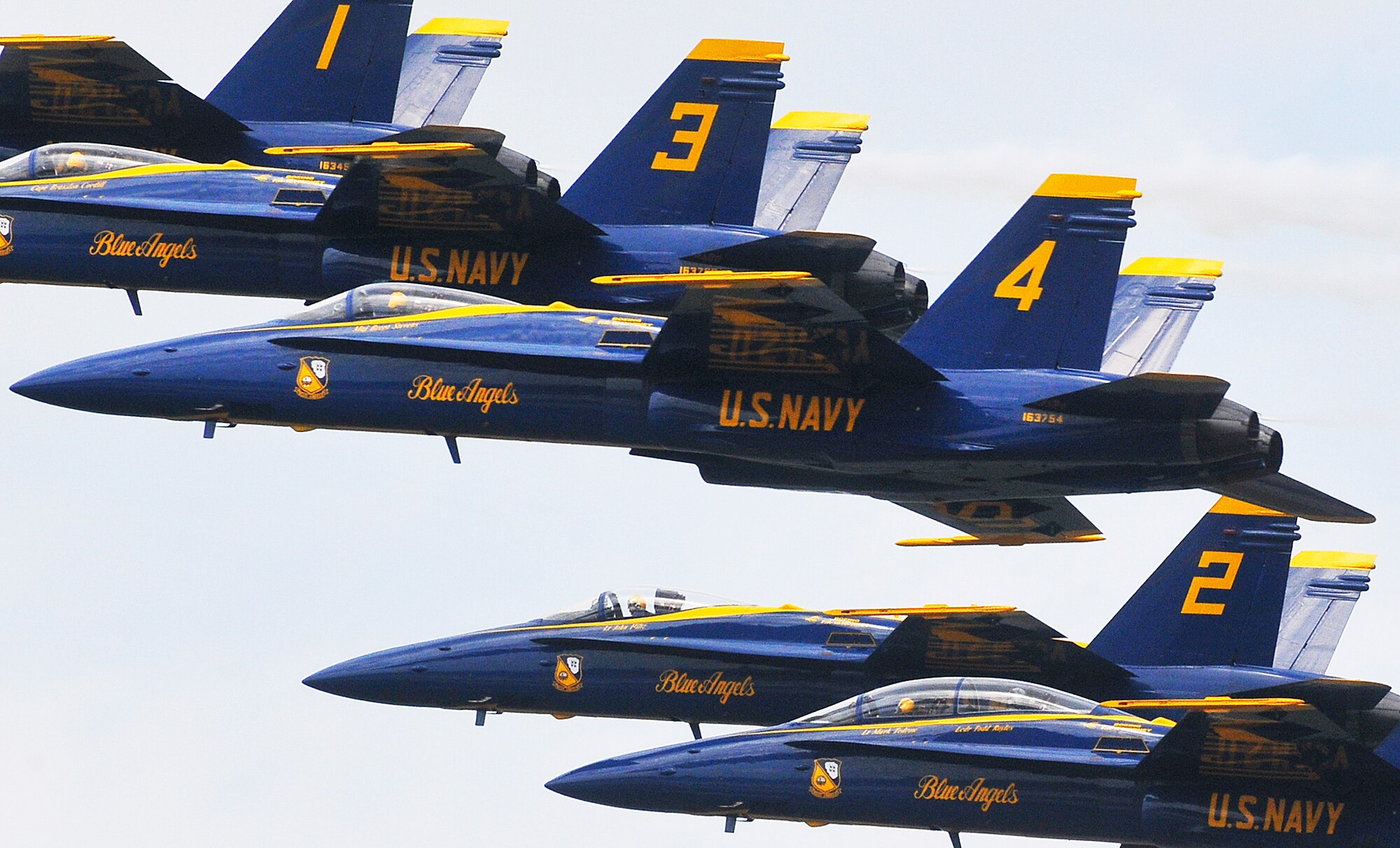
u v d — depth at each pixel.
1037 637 158.12
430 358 149.00
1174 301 171.50
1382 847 137.62
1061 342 141.50
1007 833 147.88
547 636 170.62
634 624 169.88
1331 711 155.00
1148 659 165.38
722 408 142.25
